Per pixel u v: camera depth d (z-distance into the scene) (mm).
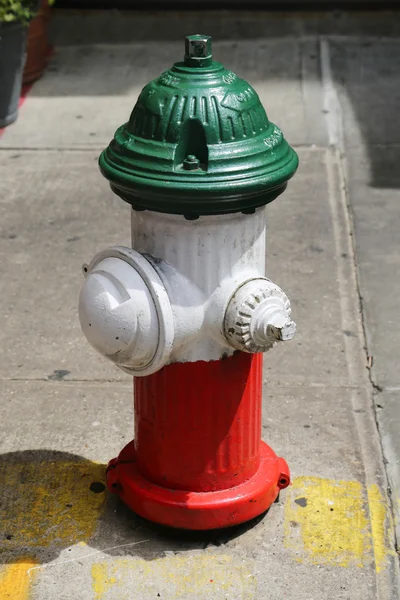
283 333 2900
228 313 2967
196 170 2816
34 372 4480
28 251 5695
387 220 6105
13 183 6645
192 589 3146
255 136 2893
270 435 3980
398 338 4797
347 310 5055
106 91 8406
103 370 4508
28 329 4855
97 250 5707
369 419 4125
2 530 3412
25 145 7285
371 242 5820
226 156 2812
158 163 2830
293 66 8938
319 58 9125
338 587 3158
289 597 3115
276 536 3389
